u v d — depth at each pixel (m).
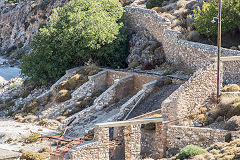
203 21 68.19
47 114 67.81
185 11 78.56
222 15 67.12
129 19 83.00
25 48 121.25
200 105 50.22
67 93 69.50
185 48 65.12
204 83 50.34
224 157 37.09
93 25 75.00
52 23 79.12
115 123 45.25
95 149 44.59
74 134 59.28
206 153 40.12
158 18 73.88
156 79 63.69
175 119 48.38
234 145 39.84
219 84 51.00
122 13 82.56
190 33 69.06
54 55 76.75
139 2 95.56
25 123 66.94
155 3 89.56
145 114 52.03
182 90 49.00
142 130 50.09
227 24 67.00
